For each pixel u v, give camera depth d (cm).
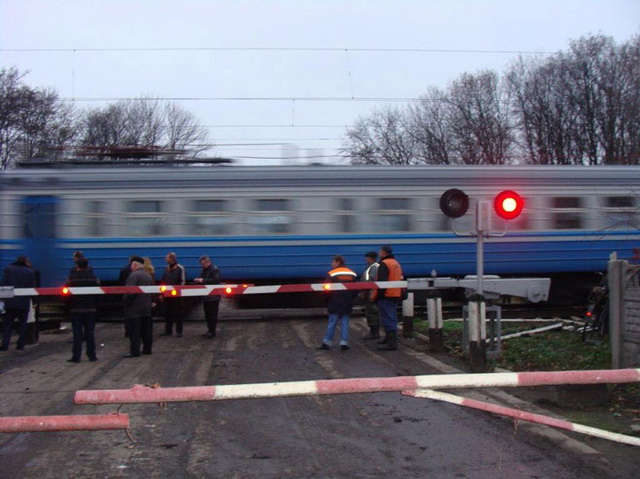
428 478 491
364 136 4778
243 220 1495
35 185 1493
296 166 1512
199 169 1502
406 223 1516
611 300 781
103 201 1490
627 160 3453
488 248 1527
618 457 530
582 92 3697
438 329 1055
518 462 523
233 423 650
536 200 1547
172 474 506
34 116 3725
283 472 508
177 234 1488
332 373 884
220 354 1048
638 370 446
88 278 1011
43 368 941
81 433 620
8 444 587
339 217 1505
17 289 984
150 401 389
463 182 1530
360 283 1047
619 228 1573
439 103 4466
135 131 4984
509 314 1557
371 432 614
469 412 676
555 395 690
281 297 1570
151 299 1069
